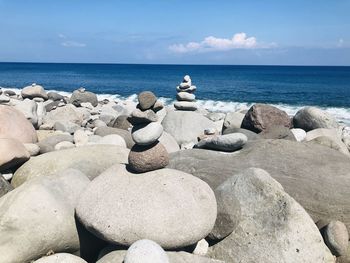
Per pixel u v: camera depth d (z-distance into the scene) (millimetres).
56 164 1616
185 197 1265
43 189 1244
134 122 1402
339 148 2109
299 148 1749
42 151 2020
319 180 1565
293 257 1254
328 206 1497
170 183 1300
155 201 1227
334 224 1398
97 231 1198
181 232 1199
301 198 1528
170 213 1210
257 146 1784
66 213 1241
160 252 1015
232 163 1681
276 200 1374
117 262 1120
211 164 1683
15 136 2021
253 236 1325
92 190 1307
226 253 1322
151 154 1361
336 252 1374
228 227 1355
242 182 1441
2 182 1488
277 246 1275
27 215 1168
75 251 1254
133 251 1007
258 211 1371
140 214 1195
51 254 1178
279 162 1663
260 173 1451
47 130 2727
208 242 1383
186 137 2596
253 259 1276
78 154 1683
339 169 1616
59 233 1195
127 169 1403
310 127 2807
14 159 1619
